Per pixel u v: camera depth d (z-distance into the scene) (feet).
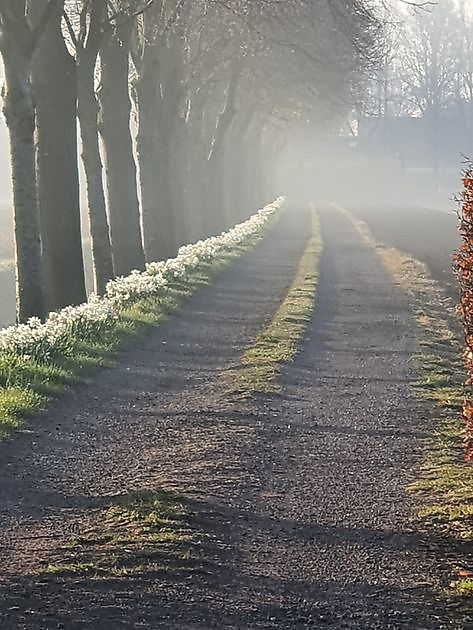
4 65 52.16
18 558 22.82
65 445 34.19
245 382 46.65
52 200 63.67
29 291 54.03
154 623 19.17
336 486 30.17
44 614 19.42
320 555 23.89
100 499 27.84
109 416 39.11
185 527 25.27
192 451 33.86
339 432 37.63
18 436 35.09
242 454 33.68
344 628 19.44
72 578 21.45
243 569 22.59
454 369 52.44
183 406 41.50
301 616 19.97
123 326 59.00
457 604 20.88
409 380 48.85
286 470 31.91
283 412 40.98
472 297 28.45
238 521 26.25
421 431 37.91
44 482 29.55
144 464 31.96
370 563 23.43
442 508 27.73
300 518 26.84
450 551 24.39
